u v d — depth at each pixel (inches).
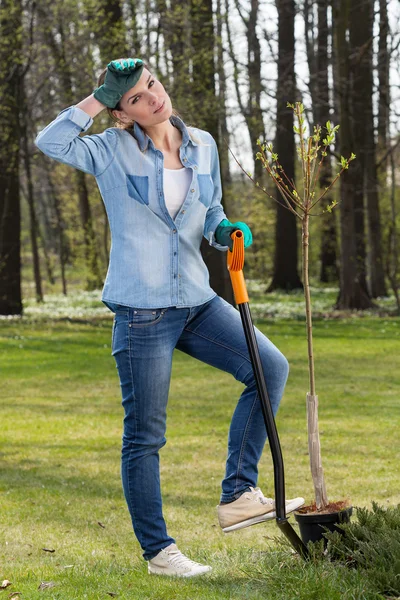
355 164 860.0
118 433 346.9
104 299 142.9
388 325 757.9
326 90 924.6
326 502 149.6
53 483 261.9
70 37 869.8
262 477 258.4
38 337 719.7
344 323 783.7
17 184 914.7
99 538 198.8
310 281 1330.0
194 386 466.9
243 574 146.9
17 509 228.8
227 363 146.2
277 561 146.6
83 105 138.9
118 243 142.5
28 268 2053.4
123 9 856.9
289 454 293.1
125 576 149.2
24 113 892.6
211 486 253.4
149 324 141.1
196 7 800.3
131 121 143.0
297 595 130.1
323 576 133.6
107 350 636.7
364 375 487.8
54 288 1611.7
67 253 1761.8
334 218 1190.9
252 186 1412.4
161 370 142.9
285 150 1035.3
